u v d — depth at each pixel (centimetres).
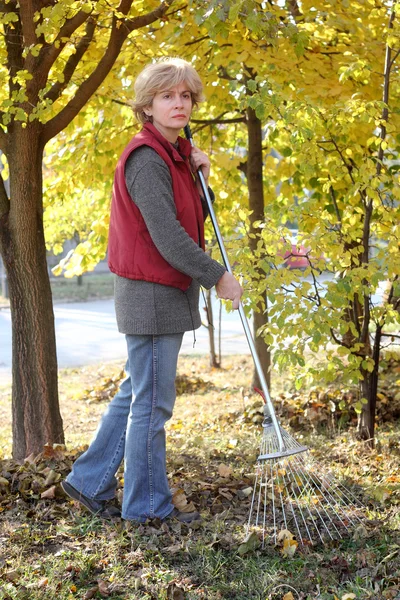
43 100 423
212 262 308
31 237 459
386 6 577
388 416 565
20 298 458
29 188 457
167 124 320
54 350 470
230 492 371
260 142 725
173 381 322
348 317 497
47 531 322
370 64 526
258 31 423
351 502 344
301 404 601
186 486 372
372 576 274
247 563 289
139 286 313
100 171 676
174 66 317
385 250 430
